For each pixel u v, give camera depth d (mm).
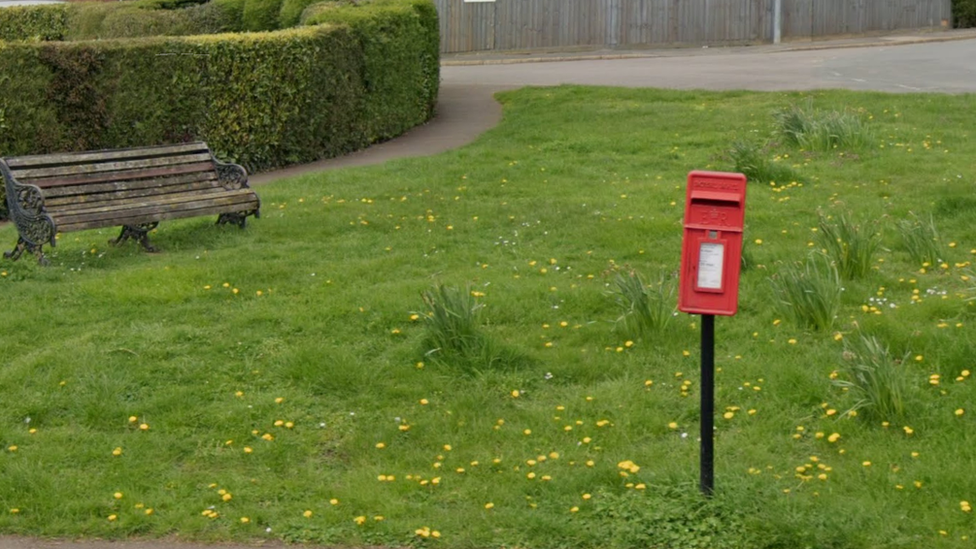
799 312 7102
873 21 30672
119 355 7012
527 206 10539
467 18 28953
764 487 5082
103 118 12688
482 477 5438
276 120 13727
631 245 9078
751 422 5922
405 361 6848
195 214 9727
